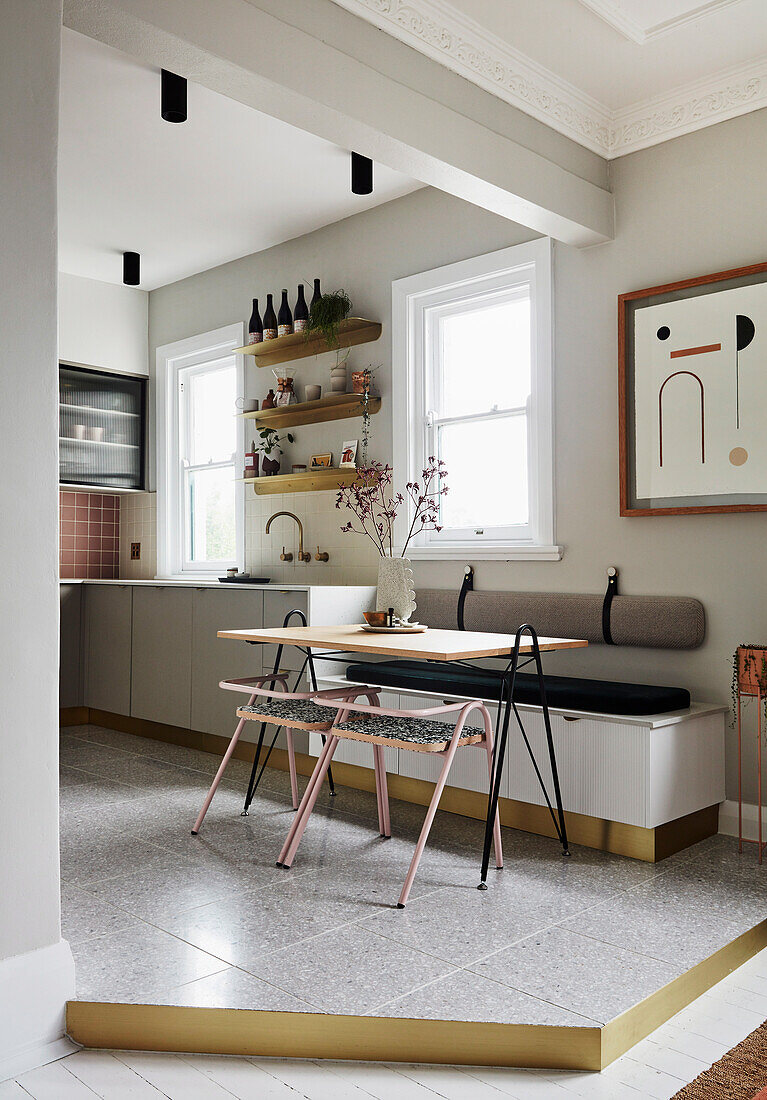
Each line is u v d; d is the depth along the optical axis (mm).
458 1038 2035
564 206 3701
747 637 3512
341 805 3900
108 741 5426
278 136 4082
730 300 3559
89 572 6656
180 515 6371
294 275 5418
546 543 4164
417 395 4766
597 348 4012
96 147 4191
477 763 3631
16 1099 1872
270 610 4578
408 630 3623
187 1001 2104
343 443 5121
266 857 3191
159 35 2465
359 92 2941
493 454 4523
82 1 2309
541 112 3598
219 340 5898
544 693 3201
